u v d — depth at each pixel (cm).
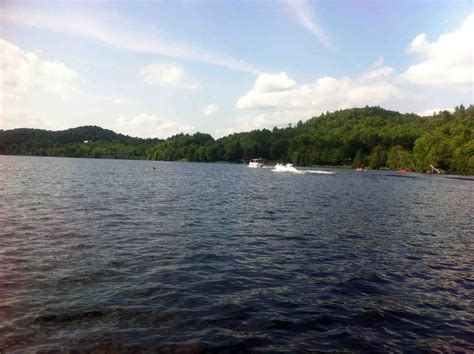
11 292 1298
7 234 2128
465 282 1602
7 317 1112
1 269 1526
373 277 1619
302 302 1321
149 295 1323
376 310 1273
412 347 1039
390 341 1070
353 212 3553
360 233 2545
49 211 2972
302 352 992
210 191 5444
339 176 11244
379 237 2442
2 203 3319
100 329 1066
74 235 2170
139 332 1059
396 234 2566
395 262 1866
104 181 6519
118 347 976
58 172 8656
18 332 1029
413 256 1995
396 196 5397
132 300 1273
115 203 3619
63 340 998
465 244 2336
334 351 1003
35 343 977
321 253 1988
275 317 1193
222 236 2317
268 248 2059
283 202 4241
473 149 14288
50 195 4050
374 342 1059
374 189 6569
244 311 1227
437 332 1134
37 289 1334
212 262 1748
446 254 2064
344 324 1165
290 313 1227
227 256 1861
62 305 1209
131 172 10388
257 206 3822
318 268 1720
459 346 1052
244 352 982
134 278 1486
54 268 1566
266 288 1444
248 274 1599
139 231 2358
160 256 1809
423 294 1444
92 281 1434
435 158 14850
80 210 3086
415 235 2558
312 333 1100
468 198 5506
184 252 1902
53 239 2055
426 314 1260
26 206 3188
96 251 1845
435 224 3050
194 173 11125
